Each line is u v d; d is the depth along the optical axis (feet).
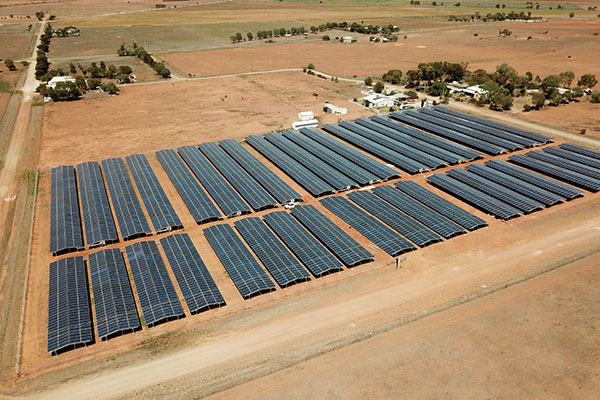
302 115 430.20
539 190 274.36
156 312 182.70
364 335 172.35
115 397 149.18
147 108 476.13
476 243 232.12
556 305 184.96
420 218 251.19
